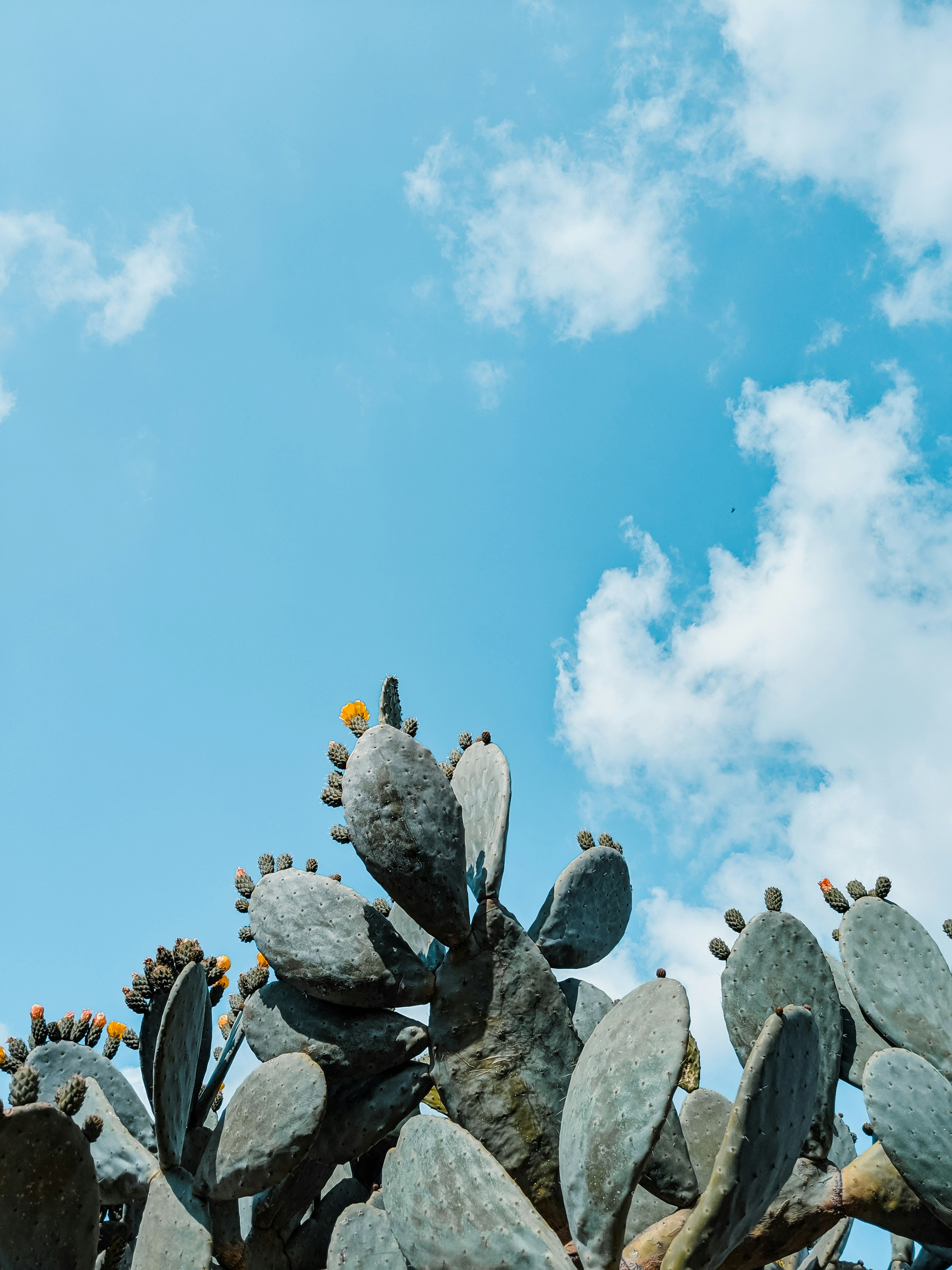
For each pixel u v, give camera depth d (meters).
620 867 2.62
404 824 2.19
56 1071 2.44
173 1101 2.24
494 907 2.26
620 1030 2.00
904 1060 2.09
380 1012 2.25
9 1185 1.88
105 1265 2.22
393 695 2.47
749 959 2.29
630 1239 2.33
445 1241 1.88
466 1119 2.12
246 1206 2.55
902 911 2.36
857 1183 2.11
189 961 2.36
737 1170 1.80
